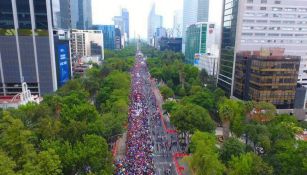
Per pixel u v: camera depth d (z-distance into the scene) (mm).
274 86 153625
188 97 164875
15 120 77438
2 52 186500
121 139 128750
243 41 180000
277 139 103312
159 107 184000
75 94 150875
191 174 99750
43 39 188250
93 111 116625
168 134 137625
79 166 80438
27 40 186875
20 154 72688
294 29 184000
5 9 180125
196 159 86375
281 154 84938
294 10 180375
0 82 190875
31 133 82312
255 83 157375
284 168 80938
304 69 193000
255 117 123062
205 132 107250
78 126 95750
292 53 188750
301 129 116125
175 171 101938
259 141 99812
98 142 84750
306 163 74438
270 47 177875
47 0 182125
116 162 103375
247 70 166750
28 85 195000
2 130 83938
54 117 117875
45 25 186625
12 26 183375
